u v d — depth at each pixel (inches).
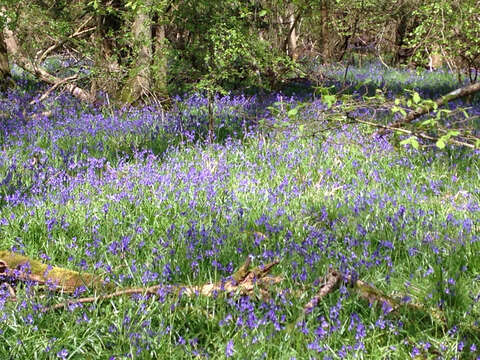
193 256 175.8
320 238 190.4
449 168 285.3
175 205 218.2
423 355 132.8
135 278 161.9
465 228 203.9
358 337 131.3
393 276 173.6
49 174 257.3
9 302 147.6
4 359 128.6
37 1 481.4
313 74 557.6
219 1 398.9
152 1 381.7
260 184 258.2
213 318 141.1
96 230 192.1
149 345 130.6
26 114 394.6
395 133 196.2
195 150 306.2
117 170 268.7
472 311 150.7
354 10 607.8
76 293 149.3
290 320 144.3
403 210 213.5
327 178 266.4
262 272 158.6
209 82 346.9
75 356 132.4
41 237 190.9
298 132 313.0
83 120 377.1
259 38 423.5
